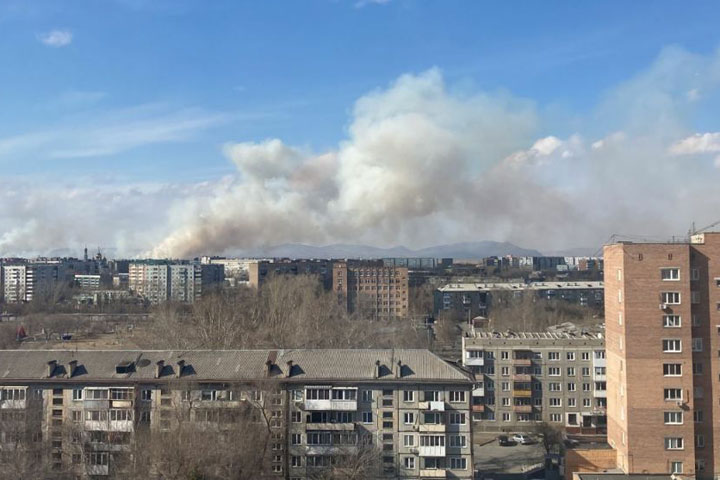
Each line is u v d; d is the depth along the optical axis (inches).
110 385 4008.4
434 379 3969.0
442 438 3905.0
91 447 3818.9
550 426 5467.5
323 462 3914.9
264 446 3727.9
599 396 5920.3
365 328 7800.2
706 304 3919.8
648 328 3907.5
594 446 4303.6
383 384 3981.3
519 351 6018.7
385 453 3961.6
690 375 3873.0
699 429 3885.3
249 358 4200.3
